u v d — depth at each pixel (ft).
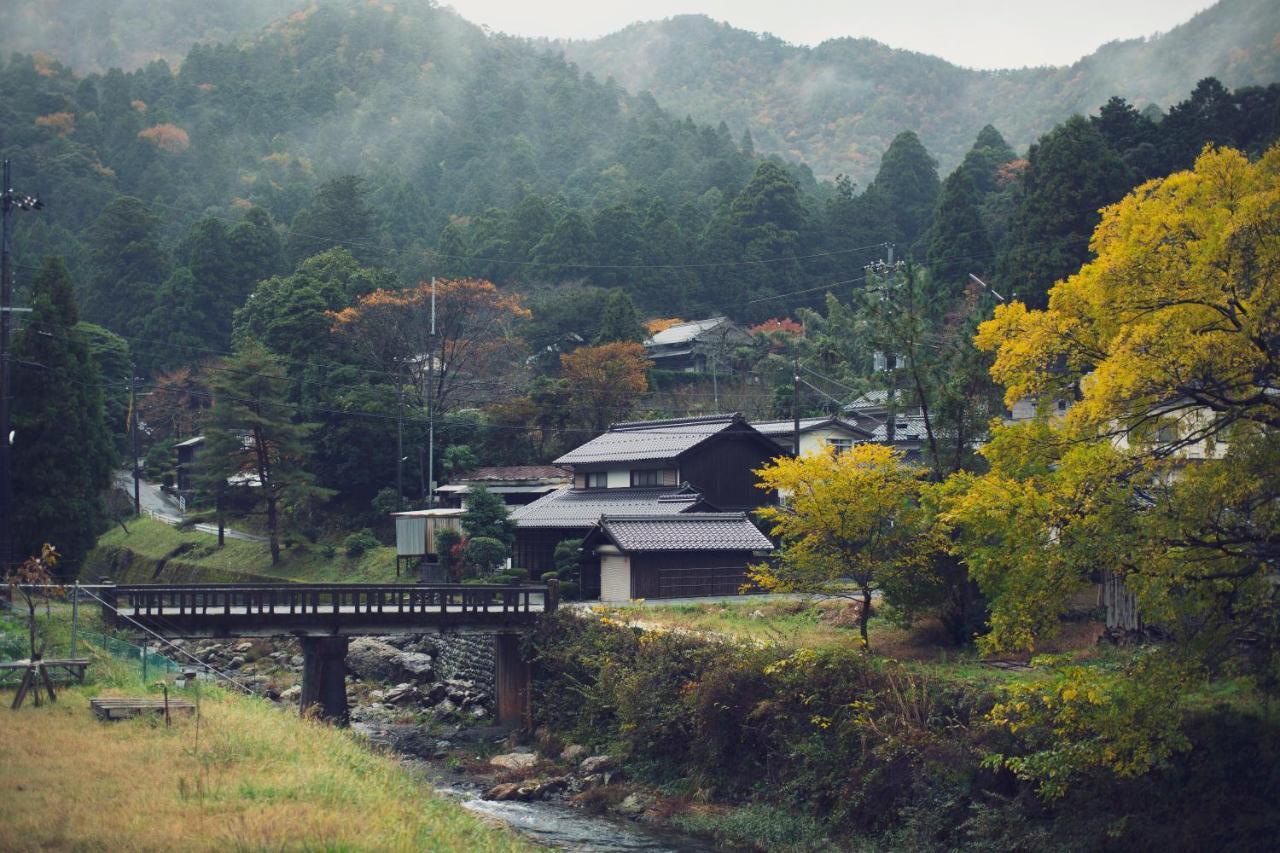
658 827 81.35
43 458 151.02
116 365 277.85
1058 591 63.21
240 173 483.92
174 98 560.61
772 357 266.36
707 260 335.26
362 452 214.69
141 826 50.14
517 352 257.14
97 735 67.56
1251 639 61.62
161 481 273.33
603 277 321.73
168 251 349.00
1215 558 59.31
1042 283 199.62
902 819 72.18
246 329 261.03
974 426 104.68
